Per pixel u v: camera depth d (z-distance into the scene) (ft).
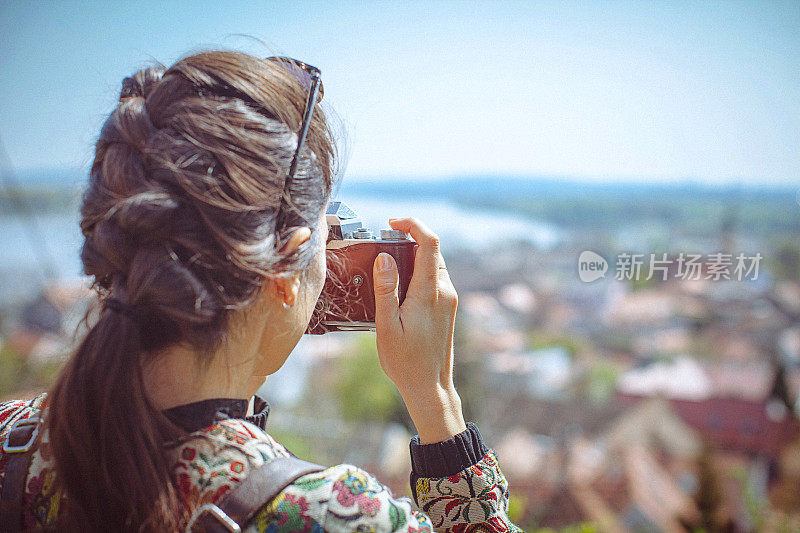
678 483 60.64
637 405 80.53
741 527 47.80
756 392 75.56
